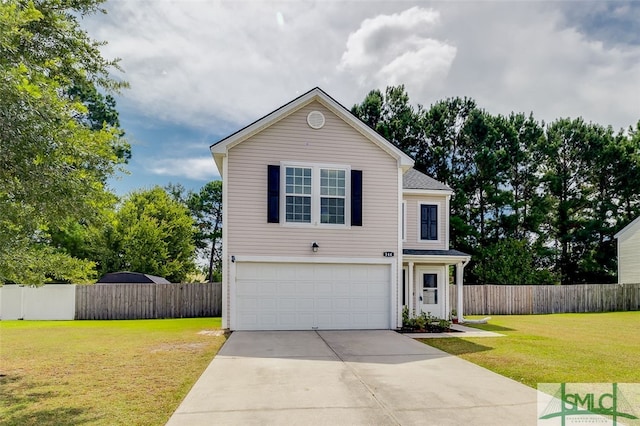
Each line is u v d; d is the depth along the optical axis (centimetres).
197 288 1917
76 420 486
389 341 1025
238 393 584
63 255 807
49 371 736
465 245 2945
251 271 1210
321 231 1243
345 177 1273
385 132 3189
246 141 1230
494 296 2078
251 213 1215
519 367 763
